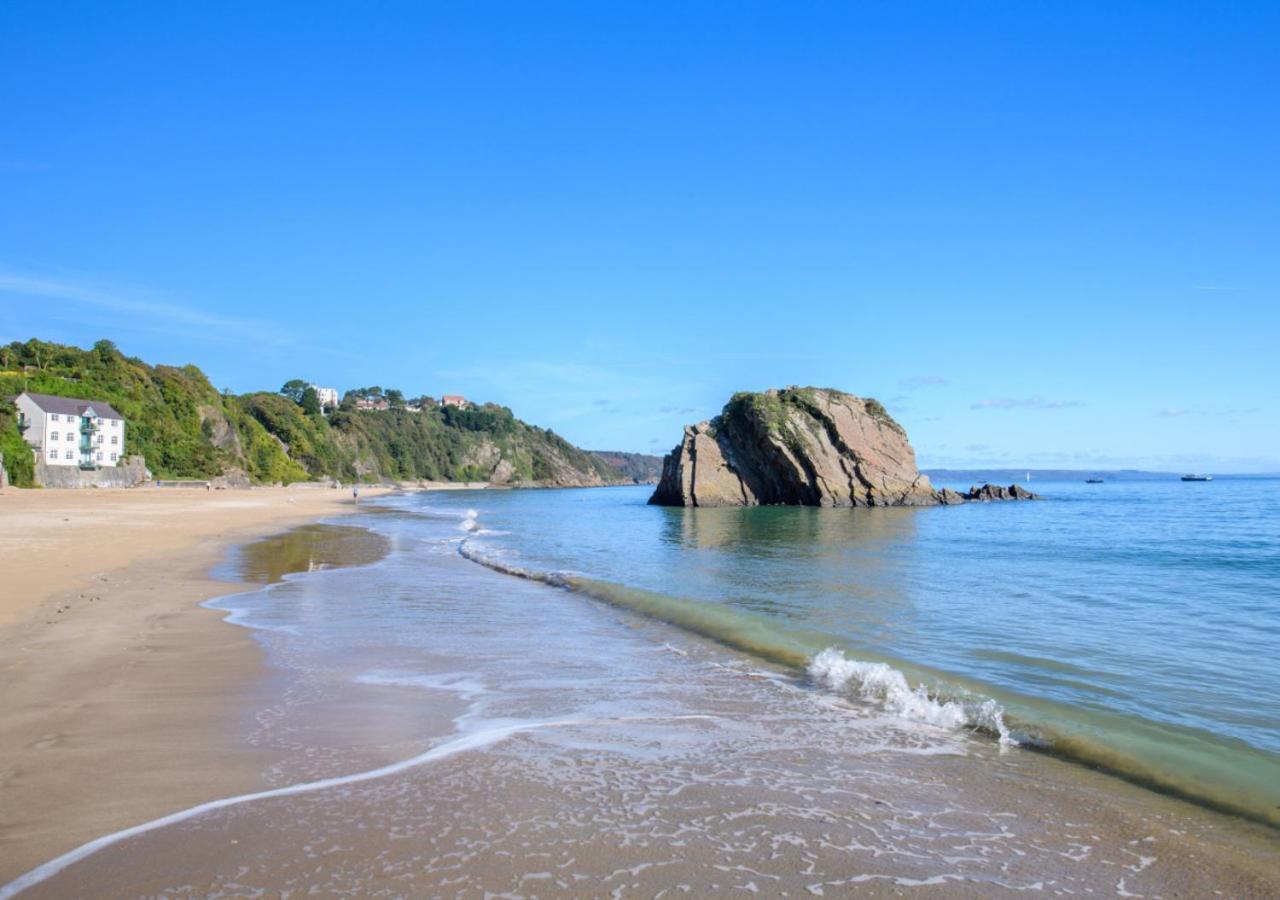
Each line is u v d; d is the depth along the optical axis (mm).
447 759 7602
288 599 17859
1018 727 9070
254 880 5062
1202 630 15258
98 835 5699
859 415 81125
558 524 53562
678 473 84438
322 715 8953
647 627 15461
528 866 5387
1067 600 19250
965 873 5590
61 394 94750
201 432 121688
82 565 21422
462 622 15508
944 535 42344
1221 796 7195
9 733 7926
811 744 8461
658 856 5629
